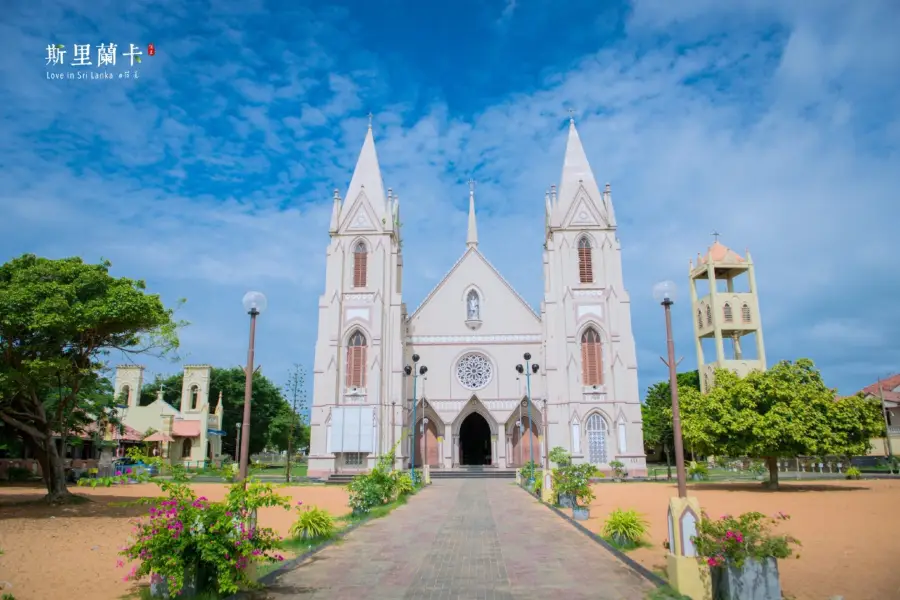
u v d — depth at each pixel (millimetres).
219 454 83250
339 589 14086
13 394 28672
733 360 70750
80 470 51438
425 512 29422
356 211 66625
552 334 64000
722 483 48688
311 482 56250
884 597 13367
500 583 14617
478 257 70375
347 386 62656
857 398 40500
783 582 14711
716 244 75438
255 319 16547
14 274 29266
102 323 29812
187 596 12547
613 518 20016
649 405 86375
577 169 68688
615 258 65500
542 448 64500
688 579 13109
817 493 37781
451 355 67875
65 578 15195
